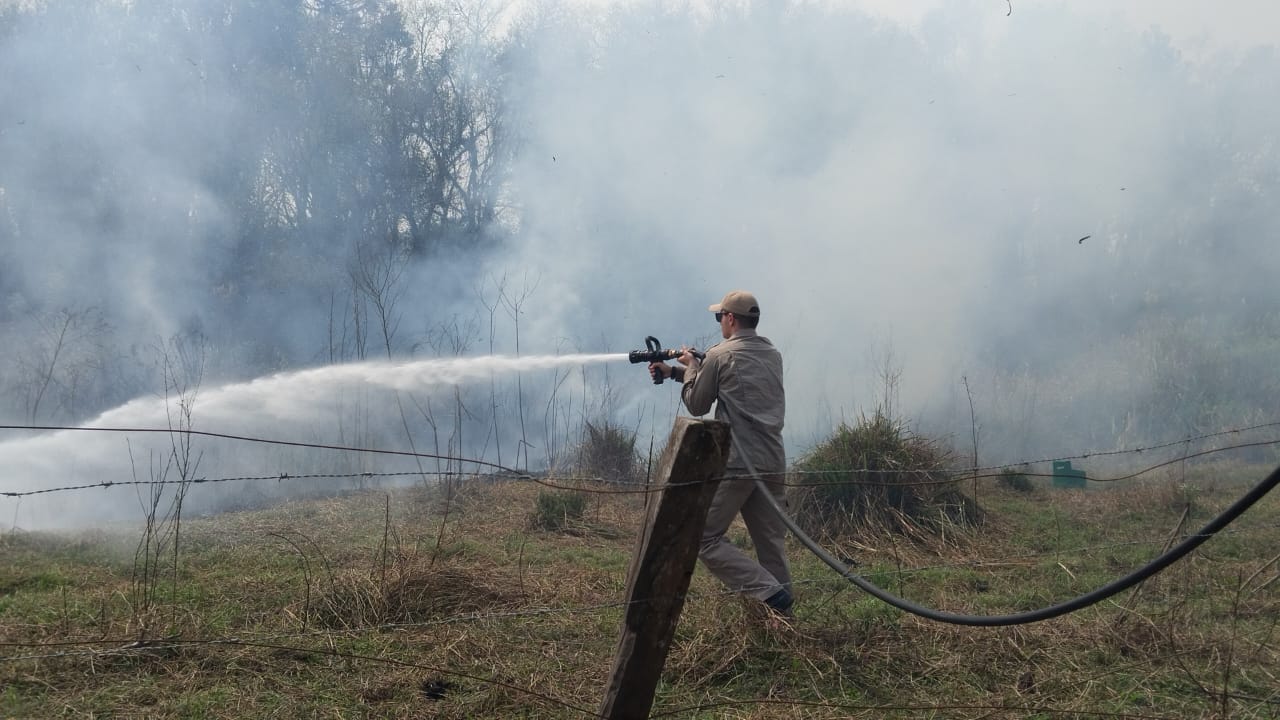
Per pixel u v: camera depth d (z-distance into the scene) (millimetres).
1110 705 3729
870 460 7137
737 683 3953
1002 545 6723
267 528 6660
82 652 3818
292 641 4160
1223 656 4160
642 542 2965
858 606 4965
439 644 4207
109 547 5895
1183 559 5457
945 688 3928
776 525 4789
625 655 2975
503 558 5965
